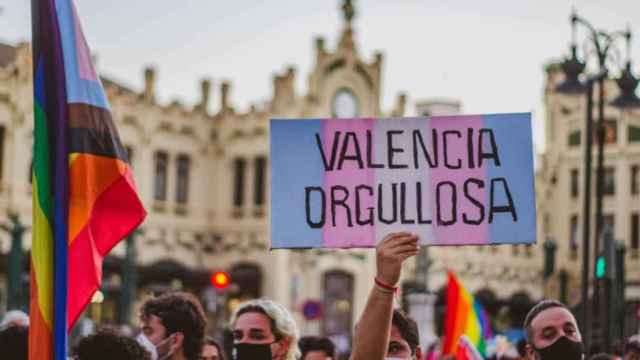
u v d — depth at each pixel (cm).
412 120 1138
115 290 7756
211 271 8212
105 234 1105
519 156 1132
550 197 10856
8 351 1192
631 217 10400
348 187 1131
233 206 9156
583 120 10638
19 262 4925
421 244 1128
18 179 7769
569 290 9838
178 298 1154
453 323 2614
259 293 8912
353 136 1135
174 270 8069
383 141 1136
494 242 1124
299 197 1130
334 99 9219
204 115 9188
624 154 10425
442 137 1135
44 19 1103
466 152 1134
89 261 1083
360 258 9150
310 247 1125
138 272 7925
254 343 1251
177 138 9006
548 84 10950
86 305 1079
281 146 1134
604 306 3225
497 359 2486
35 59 1102
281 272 8838
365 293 9169
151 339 1135
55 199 1077
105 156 1105
